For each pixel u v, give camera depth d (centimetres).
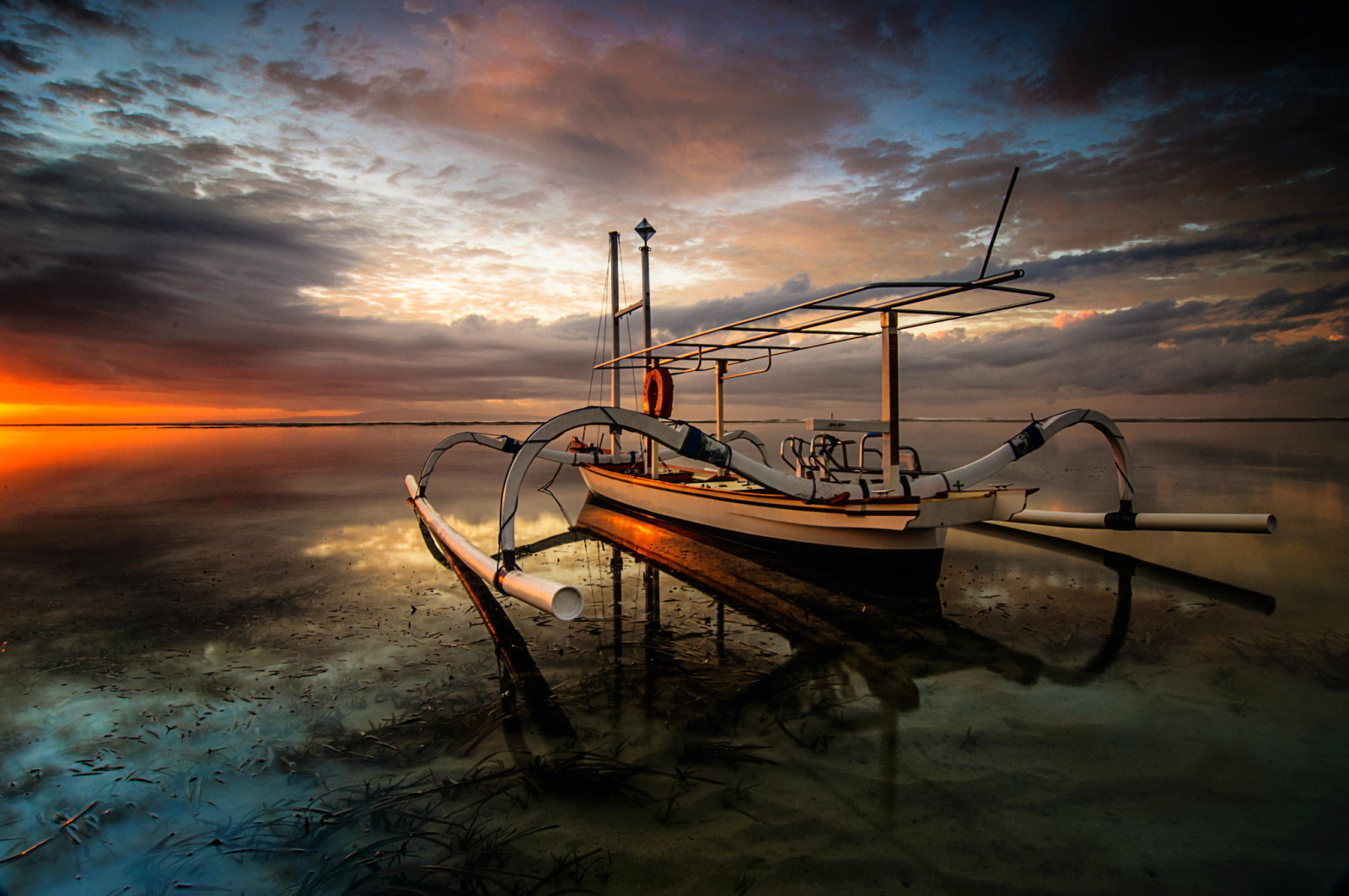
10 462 2780
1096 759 365
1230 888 261
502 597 738
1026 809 317
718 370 1193
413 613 673
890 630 604
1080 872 271
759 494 912
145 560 928
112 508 1434
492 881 267
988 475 814
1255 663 507
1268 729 399
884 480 764
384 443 4622
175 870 278
